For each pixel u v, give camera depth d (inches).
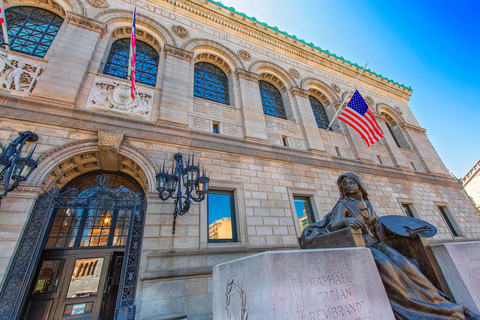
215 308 145.7
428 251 163.5
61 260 276.7
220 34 583.8
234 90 517.3
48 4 424.8
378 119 730.2
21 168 221.8
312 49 727.1
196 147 382.0
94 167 342.6
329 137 589.0
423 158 727.1
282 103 615.2
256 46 634.2
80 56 369.1
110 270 301.7
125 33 478.3
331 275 116.3
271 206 392.2
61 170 299.3
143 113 381.4
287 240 370.9
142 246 279.4
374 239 170.4
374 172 567.2
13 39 371.2
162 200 303.7
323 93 686.5
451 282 151.6
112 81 386.3
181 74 447.2
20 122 284.8
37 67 339.3
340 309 109.0
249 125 463.8
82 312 263.1
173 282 274.1
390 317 120.6
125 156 323.6
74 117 315.6
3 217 234.5
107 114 340.2
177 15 544.7
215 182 369.7
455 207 653.9
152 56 490.9
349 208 181.6
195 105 445.7
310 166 479.2
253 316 101.7
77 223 301.1
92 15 431.8
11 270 223.3
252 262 112.1
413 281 137.9
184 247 299.0
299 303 100.4
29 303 244.8
